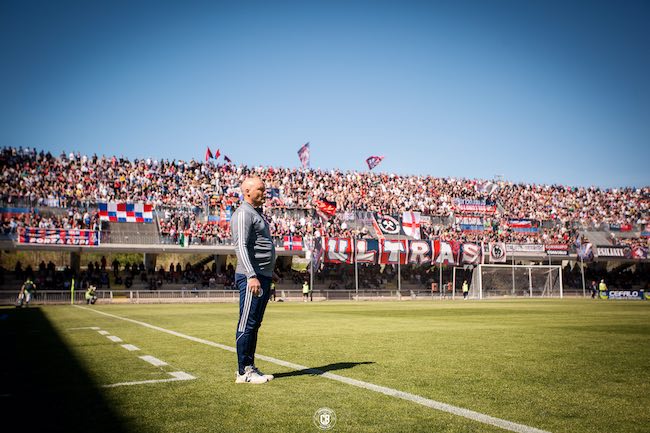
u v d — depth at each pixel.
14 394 5.06
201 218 48.88
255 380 5.53
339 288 51.22
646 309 26.42
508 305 32.56
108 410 4.39
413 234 52.09
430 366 6.75
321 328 13.74
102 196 48.25
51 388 5.34
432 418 4.09
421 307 29.95
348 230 52.25
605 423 3.98
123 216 45.47
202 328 13.67
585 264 62.28
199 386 5.38
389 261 48.12
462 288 54.72
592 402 4.67
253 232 5.84
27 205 43.81
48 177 47.91
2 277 40.56
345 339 10.55
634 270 66.31
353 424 3.93
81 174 49.69
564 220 60.47
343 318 18.89
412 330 13.04
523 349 8.75
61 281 42.44
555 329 13.38
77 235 41.81
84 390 5.22
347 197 57.66
